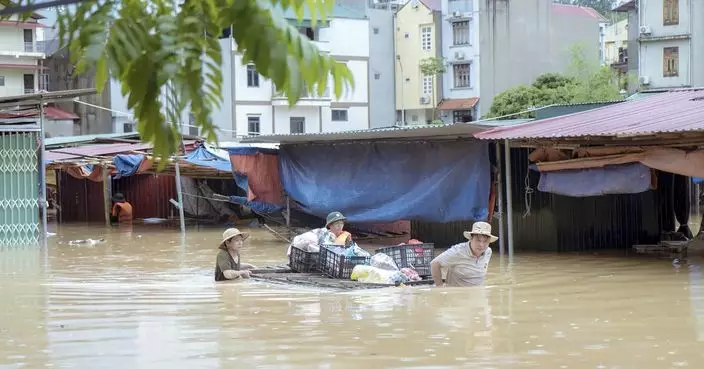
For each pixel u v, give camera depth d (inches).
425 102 2568.9
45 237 901.2
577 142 727.1
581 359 335.6
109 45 115.8
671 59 2225.6
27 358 350.0
